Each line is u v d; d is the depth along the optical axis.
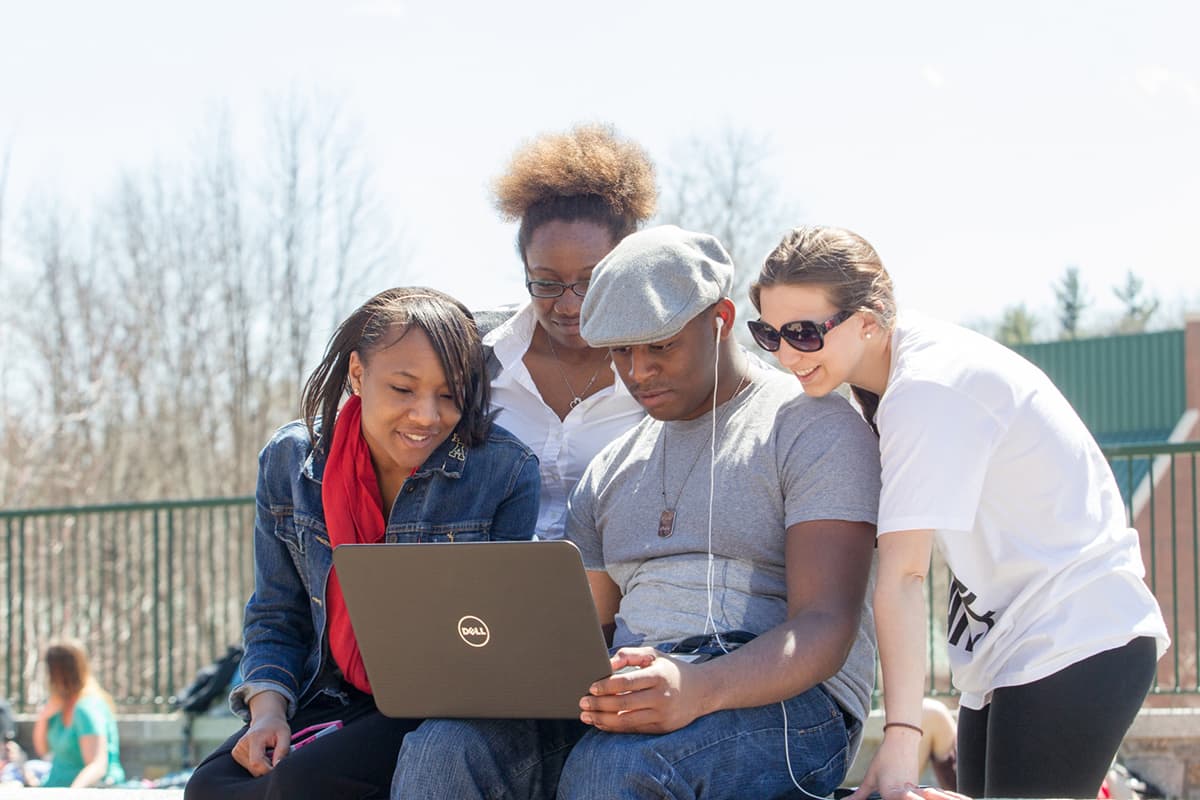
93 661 8.14
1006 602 2.63
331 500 2.84
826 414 2.61
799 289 2.55
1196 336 22.69
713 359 2.66
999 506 2.57
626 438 2.92
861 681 2.66
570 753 2.48
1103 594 2.57
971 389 2.49
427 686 2.46
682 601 2.60
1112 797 4.77
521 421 3.53
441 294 2.90
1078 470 2.59
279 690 2.82
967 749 2.88
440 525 2.86
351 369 2.85
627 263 2.61
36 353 20.17
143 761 7.16
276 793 2.53
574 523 2.91
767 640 2.38
